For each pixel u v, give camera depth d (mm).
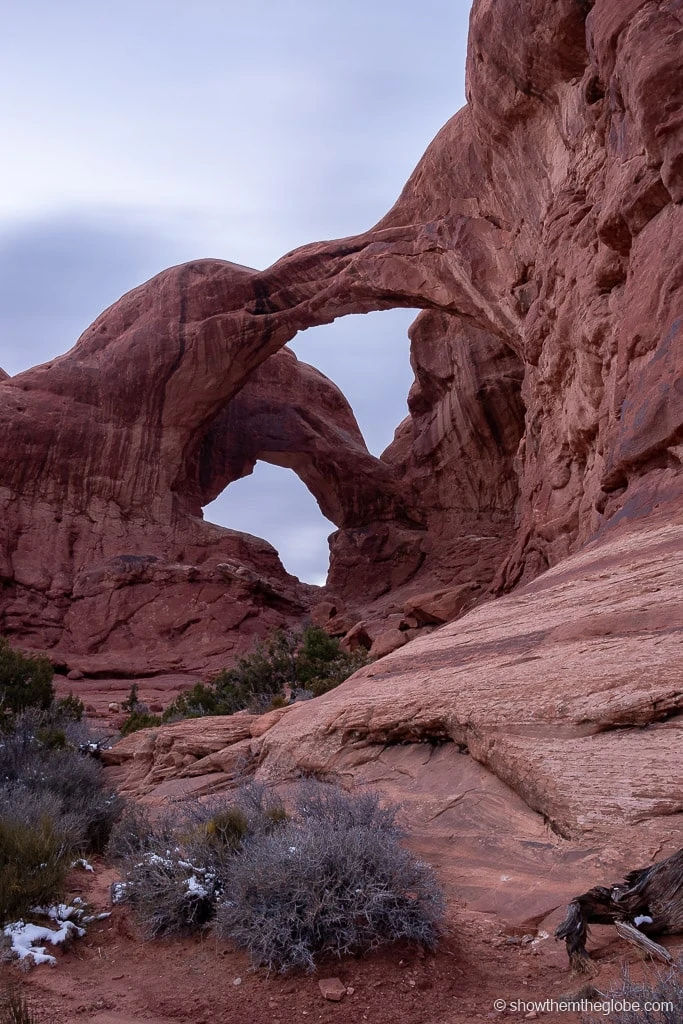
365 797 5859
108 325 38125
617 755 4980
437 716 6797
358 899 4090
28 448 34500
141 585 33531
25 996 3873
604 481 10859
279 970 3930
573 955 3662
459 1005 3459
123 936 4871
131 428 36219
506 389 35719
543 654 6488
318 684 17031
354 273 29500
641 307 10883
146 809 8906
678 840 4324
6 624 32031
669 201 11289
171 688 29000
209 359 35969
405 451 45812
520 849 5145
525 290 21281
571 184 17672
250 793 6605
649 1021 2699
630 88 11672
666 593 6387
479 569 35812
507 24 17734
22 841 5477
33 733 11133
